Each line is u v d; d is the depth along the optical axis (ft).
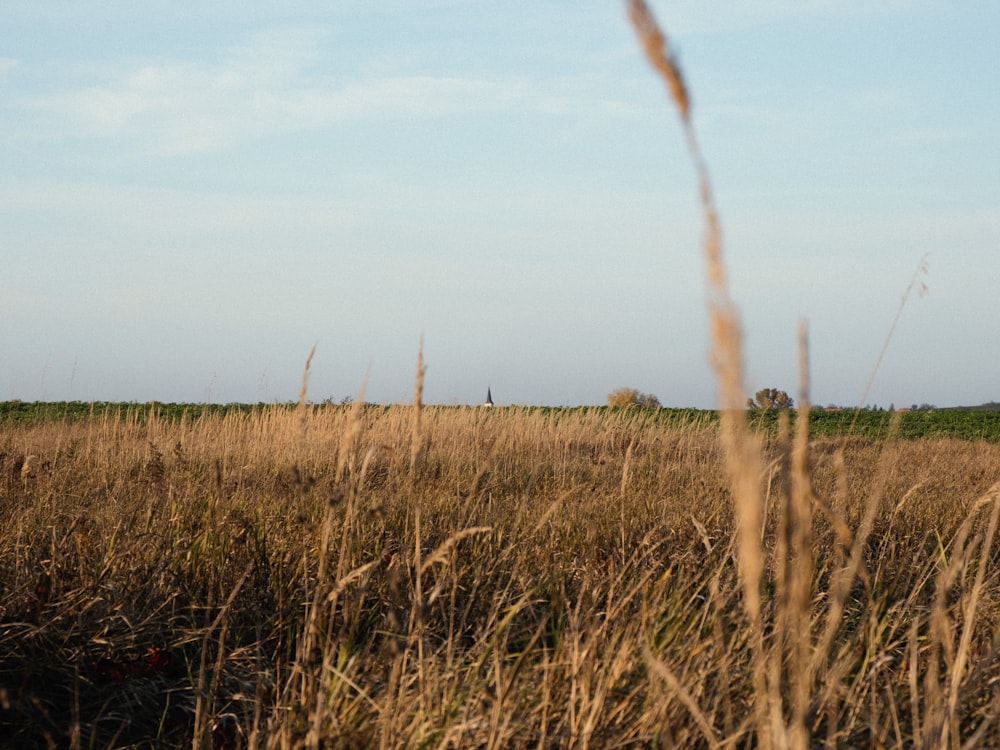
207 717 9.82
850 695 8.60
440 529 16.56
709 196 3.10
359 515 14.90
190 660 12.17
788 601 5.08
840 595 6.34
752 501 3.71
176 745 10.16
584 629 10.09
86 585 13.38
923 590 13.48
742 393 3.34
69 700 10.71
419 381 10.44
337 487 10.32
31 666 10.63
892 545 14.88
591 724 7.89
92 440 34.63
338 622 11.92
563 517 18.45
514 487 25.73
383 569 13.47
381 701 8.91
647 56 3.01
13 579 13.53
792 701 7.30
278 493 18.02
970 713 9.14
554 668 9.40
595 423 46.52
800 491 4.66
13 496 20.43
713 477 24.25
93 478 24.58
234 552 14.62
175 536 15.87
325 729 8.58
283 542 14.57
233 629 12.84
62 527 16.83
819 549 15.21
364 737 8.39
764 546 13.29
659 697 8.24
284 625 12.57
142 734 10.51
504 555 14.49
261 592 13.51
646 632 9.98
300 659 9.98
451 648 9.62
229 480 20.43
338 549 13.74
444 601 13.11
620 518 17.99
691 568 13.69
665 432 45.21
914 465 30.55
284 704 9.49
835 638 10.63
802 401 4.49
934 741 7.29
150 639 12.36
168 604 13.48
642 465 29.89
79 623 12.14
